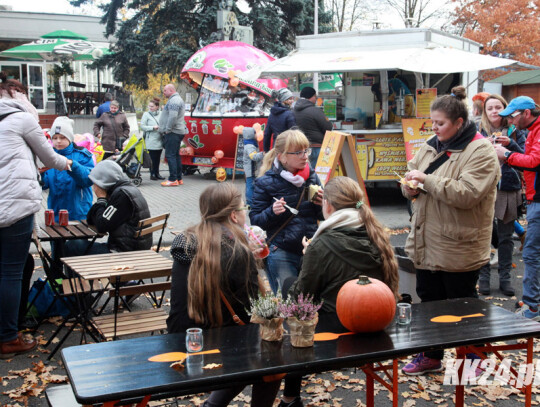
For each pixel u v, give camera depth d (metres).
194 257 3.30
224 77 15.02
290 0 25.94
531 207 5.57
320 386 4.56
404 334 3.13
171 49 23.75
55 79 28.38
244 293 3.35
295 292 3.55
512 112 5.47
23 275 5.48
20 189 4.71
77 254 6.03
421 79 11.62
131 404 2.72
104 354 2.87
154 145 15.43
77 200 6.50
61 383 4.54
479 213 4.18
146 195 12.97
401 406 4.25
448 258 4.23
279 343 3.00
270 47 25.86
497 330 3.18
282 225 4.72
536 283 5.65
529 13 24.73
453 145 4.19
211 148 15.50
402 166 11.48
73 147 6.50
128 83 26.48
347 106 12.99
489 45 25.20
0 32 29.61
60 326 5.09
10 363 4.89
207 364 2.73
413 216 4.43
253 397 3.42
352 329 3.13
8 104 4.77
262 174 4.91
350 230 3.52
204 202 3.41
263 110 14.93
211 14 23.73
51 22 30.55
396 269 3.55
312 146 10.45
